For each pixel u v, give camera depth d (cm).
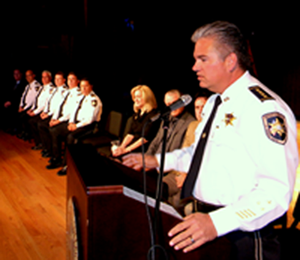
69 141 421
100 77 800
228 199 113
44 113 513
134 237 106
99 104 439
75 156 148
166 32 772
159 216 105
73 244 124
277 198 95
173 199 232
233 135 111
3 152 510
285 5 697
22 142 578
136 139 338
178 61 808
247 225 95
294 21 718
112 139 416
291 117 105
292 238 221
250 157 107
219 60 110
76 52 774
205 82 117
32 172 416
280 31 742
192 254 107
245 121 106
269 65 816
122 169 135
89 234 102
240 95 112
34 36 752
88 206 101
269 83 847
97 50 780
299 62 790
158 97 834
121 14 757
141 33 780
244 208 97
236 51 110
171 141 279
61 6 738
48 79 552
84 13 742
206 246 107
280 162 96
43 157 483
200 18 707
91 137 425
